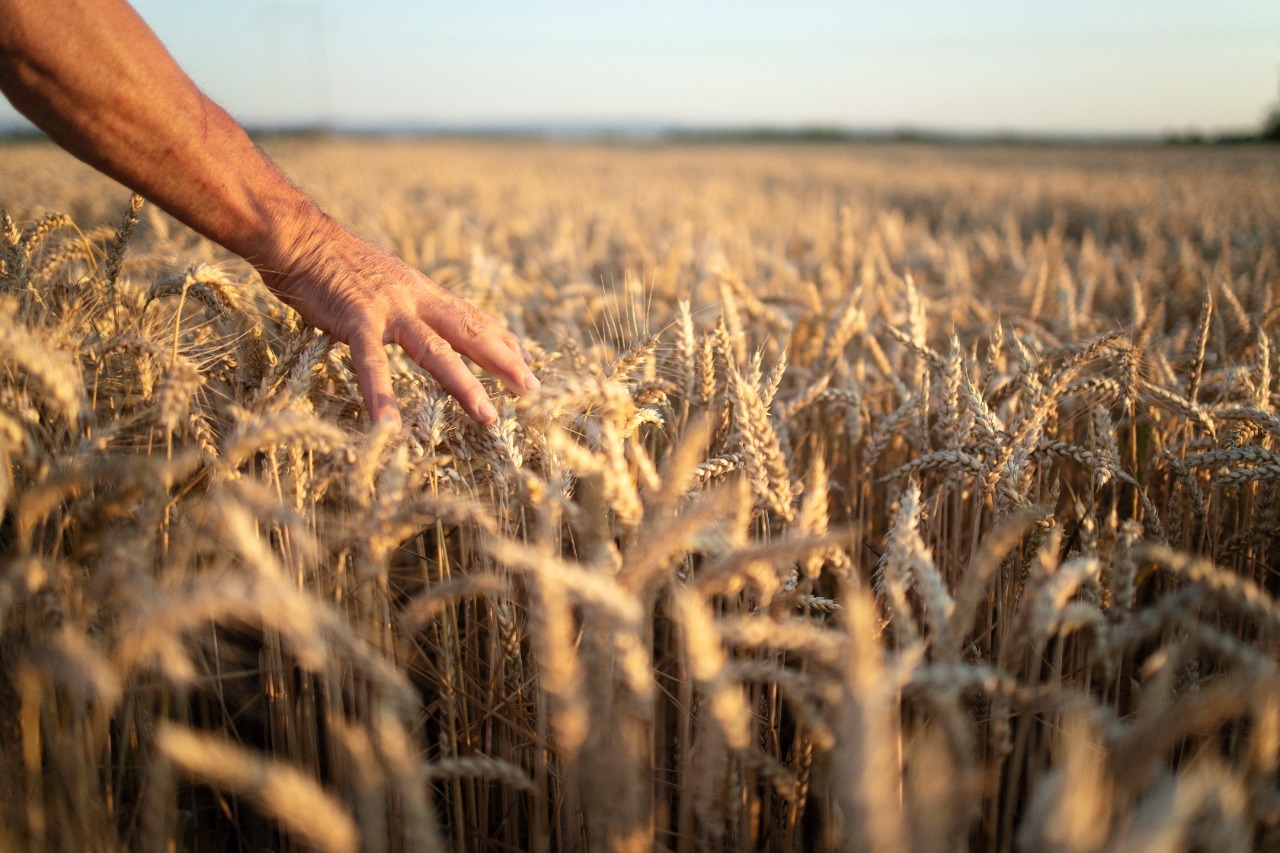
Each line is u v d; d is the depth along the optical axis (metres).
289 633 1.10
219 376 2.29
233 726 1.94
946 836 1.09
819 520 1.53
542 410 1.55
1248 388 2.74
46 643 1.35
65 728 1.55
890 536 1.80
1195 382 2.88
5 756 1.48
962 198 18.56
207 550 1.63
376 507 1.47
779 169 32.25
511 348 2.44
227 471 1.51
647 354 2.40
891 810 0.94
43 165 14.57
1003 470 2.03
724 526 1.48
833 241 8.98
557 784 1.87
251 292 2.55
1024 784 2.06
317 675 2.05
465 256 6.94
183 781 2.05
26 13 1.83
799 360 4.26
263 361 2.31
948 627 1.30
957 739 1.16
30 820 1.36
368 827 1.13
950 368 2.45
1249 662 1.24
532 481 1.44
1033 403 2.02
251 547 1.12
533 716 2.02
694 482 2.01
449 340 2.37
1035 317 4.70
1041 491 2.54
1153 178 23.45
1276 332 4.06
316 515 1.81
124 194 9.30
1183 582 2.24
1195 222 11.88
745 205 15.99
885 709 0.99
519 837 2.13
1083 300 4.98
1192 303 5.86
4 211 2.28
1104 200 16.27
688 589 1.34
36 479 1.56
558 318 4.30
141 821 1.68
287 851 1.88
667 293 5.58
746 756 1.54
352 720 1.87
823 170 31.22
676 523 1.21
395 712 1.19
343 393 2.38
